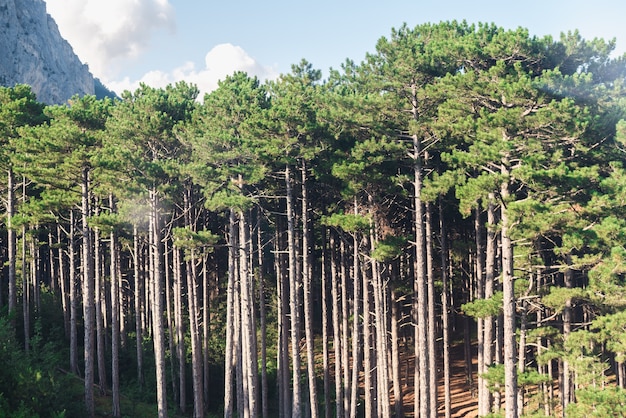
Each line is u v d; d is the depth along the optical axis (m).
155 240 24.05
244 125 24.33
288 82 32.53
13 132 28.39
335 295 29.03
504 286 17.84
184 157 27.97
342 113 23.39
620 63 20.33
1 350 17.62
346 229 23.44
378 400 27.83
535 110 18.28
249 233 31.36
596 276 17.72
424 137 25.06
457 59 22.41
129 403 28.92
